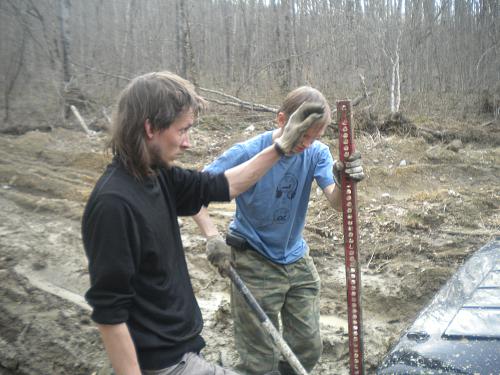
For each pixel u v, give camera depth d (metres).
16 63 15.36
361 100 10.05
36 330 4.02
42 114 13.29
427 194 6.37
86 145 10.28
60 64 14.77
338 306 4.23
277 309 2.77
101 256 1.63
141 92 1.71
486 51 11.49
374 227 5.54
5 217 6.53
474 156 7.92
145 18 19.17
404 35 11.51
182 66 12.71
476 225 5.52
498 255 2.29
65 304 4.39
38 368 3.69
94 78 15.13
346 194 2.38
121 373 1.68
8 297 4.53
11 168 8.51
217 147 9.41
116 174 1.72
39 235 5.91
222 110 11.48
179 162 8.74
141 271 1.78
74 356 3.71
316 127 2.24
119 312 1.66
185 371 1.90
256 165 2.16
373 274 4.67
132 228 1.67
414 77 11.91
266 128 10.27
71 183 7.90
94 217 1.64
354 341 2.47
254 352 2.77
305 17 13.55
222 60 19.33
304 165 2.68
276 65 13.83
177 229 1.98
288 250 2.79
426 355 1.63
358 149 8.22
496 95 10.97
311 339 2.86
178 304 1.90
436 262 4.73
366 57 11.77
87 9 18.02
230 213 6.48
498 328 1.70
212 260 2.45
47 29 15.61
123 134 1.71
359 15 12.05
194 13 19.23
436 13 12.63
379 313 4.17
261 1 16.70
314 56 12.77
